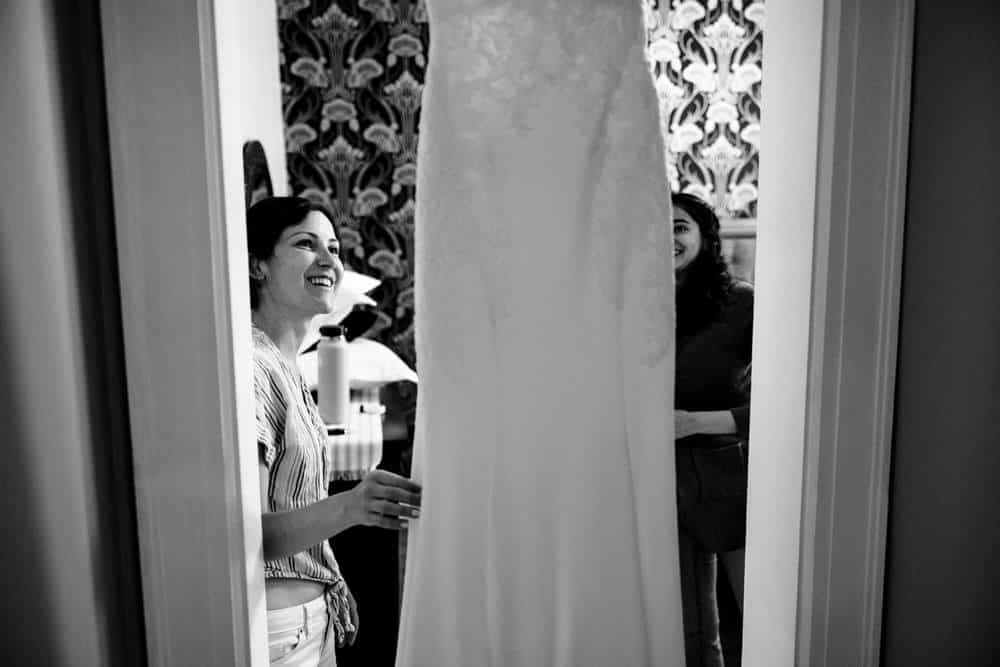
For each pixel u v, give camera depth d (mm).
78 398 848
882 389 941
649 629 1025
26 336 795
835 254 916
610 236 956
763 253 1049
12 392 792
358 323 3277
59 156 813
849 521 959
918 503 979
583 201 950
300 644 1375
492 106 931
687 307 1906
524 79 927
